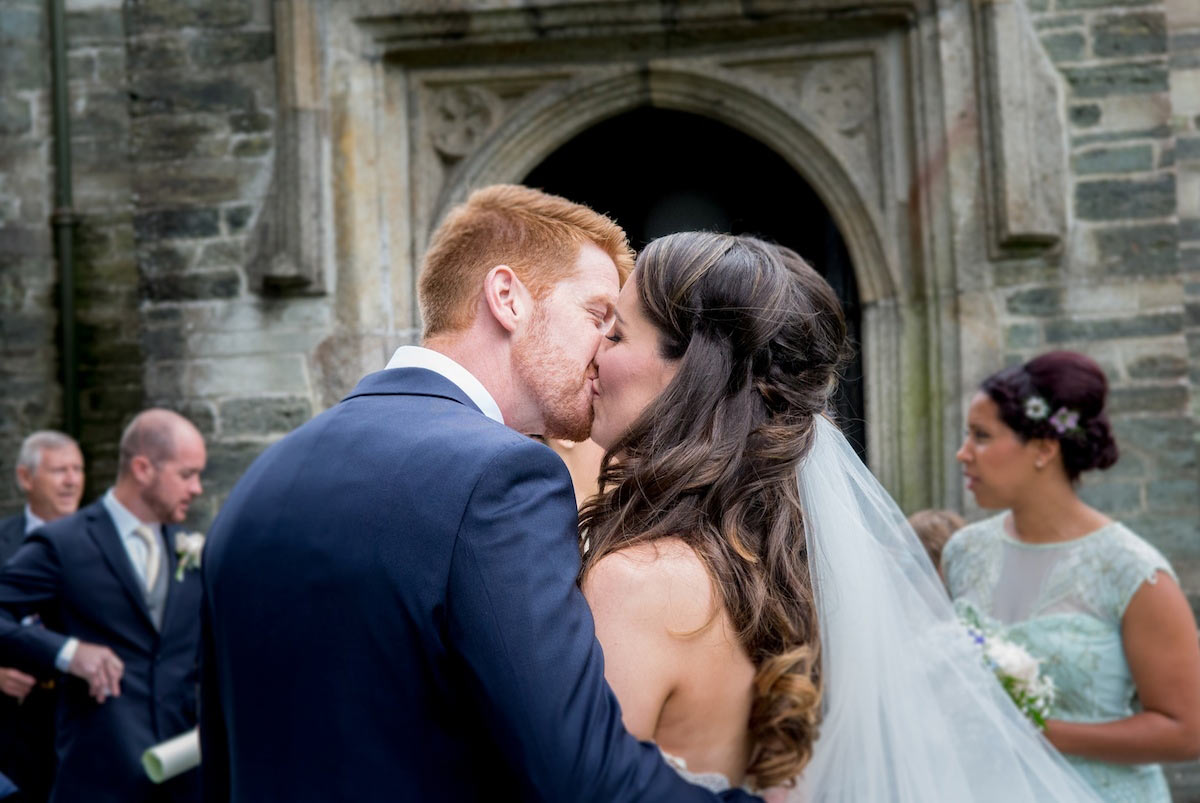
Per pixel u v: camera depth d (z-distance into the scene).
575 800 1.19
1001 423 2.74
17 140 7.63
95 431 7.62
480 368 1.63
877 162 5.35
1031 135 4.98
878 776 1.46
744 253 1.50
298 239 5.20
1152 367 4.95
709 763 1.32
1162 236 4.96
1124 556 2.60
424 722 1.30
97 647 3.60
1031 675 2.38
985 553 2.91
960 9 5.09
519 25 5.27
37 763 4.06
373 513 1.34
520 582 1.28
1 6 7.61
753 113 5.43
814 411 1.48
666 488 1.39
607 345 1.54
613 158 6.91
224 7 5.33
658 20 5.24
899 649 1.53
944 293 5.12
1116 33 4.99
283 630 1.35
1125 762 2.50
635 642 1.29
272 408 5.28
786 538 1.41
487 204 1.70
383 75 5.40
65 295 7.53
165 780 3.40
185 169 5.34
